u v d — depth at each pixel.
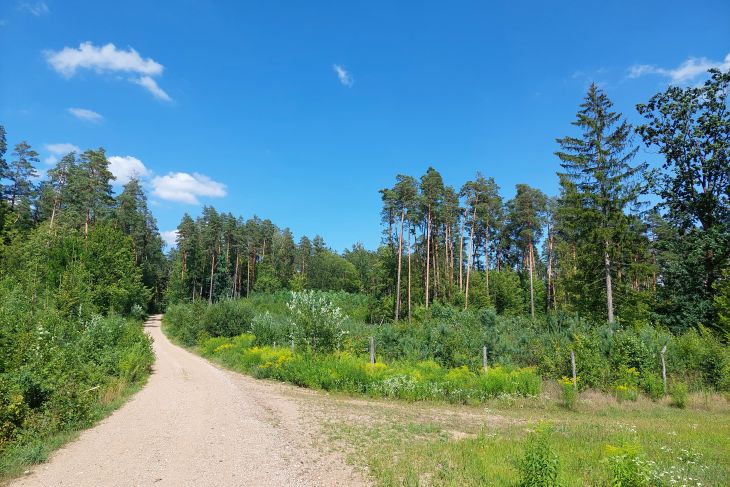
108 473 6.58
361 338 21.66
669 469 6.76
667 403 15.23
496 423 11.12
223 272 77.50
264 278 79.06
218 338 32.22
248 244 80.19
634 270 30.39
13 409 7.95
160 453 7.62
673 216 29.41
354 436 9.15
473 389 14.73
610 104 31.02
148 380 17.39
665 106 28.72
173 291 71.69
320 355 18.88
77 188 48.38
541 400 14.62
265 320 29.16
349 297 65.94
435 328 21.73
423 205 50.53
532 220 50.03
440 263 59.97
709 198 27.66
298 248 99.12
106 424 9.84
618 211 29.36
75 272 30.11
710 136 27.92
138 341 21.58
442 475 6.54
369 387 15.34
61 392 9.34
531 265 49.97
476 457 7.40
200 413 11.17
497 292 54.03
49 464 7.02
